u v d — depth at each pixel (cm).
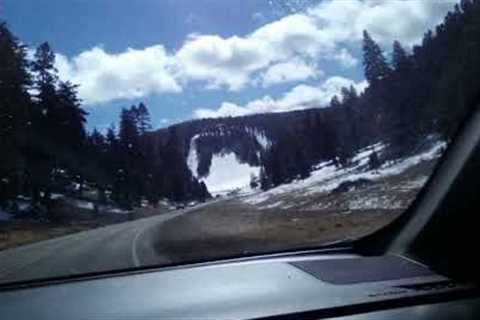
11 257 877
